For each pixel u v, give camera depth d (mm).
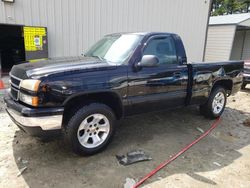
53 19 7688
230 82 5180
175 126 4605
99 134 3381
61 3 7707
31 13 7270
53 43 7875
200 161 3320
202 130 4453
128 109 3561
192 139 4035
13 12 6969
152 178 2869
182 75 4090
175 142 3885
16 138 3707
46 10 7496
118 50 3721
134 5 9227
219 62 4773
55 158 3199
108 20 8781
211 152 3605
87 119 3184
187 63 4242
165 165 3160
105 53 3875
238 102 6793
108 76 3193
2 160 3088
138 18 9484
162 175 2941
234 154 3578
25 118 2764
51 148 3453
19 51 9844
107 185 2699
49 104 2824
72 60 3543
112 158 3271
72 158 3217
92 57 3904
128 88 3430
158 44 3832
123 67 3348
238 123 4984
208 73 4527
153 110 3936
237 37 18250
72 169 2973
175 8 10375
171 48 4004
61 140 3699
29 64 3344
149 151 3529
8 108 3166
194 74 4262
